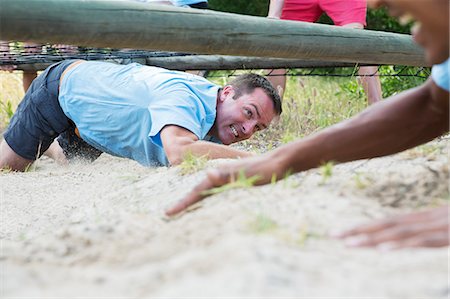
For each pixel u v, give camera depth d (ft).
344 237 8.79
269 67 26.50
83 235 10.14
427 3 8.64
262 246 8.24
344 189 10.80
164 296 7.29
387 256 8.23
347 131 10.94
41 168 22.97
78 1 12.90
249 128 18.80
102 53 25.68
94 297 7.58
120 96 18.49
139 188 13.70
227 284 7.33
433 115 10.94
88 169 21.40
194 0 25.88
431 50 9.09
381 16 39.29
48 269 8.81
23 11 12.14
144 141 17.94
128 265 8.84
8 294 7.86
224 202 10.63
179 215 10.90
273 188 11.00
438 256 8.20
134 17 13.64
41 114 20.66
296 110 26.76
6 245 10.52
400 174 11.50
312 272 7.66
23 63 26.25
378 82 26.84
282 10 27.22
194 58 26.43
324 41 17.94
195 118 17.62
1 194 17.06
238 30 15.66
